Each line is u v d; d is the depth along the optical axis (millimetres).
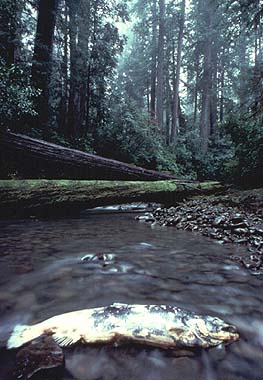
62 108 11758
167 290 1714
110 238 3283
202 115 20906
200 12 20516
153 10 21406
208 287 1777
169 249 2787
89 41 11359
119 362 998
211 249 2814
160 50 19141
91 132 11742
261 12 9727
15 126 7246
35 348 1021
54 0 9492
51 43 9492
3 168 6445
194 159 16469
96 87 12258
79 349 1052
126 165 7805
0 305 1446
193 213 5098
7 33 7691
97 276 1930
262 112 10070
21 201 4590
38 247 2764
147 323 1199
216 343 1119
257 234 3389
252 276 2008
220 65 23719
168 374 957
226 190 8281
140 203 7137
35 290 1660
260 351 1095
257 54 22609
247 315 1400
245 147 9867
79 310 1375
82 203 5305
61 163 6629
